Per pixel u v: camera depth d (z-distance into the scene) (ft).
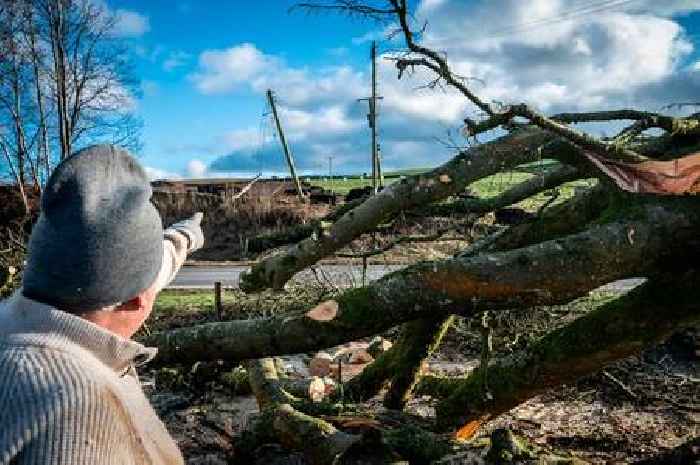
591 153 13.01
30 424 3.14
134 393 3.84
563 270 12.53
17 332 3.54
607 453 16.84
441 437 14.90
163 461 3.84
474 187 35.76
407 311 13.00
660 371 23.75
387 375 19.38
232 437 18.03
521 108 13.12
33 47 71.26
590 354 14.35
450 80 14.62
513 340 23.80
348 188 103.60
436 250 55.36
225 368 21.61
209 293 44.04
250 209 80.48
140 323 4.14
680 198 12.51
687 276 13.23
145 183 3.97
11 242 36.58
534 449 14.48
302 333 13.12
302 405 16.98
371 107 79.61
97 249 3.60
